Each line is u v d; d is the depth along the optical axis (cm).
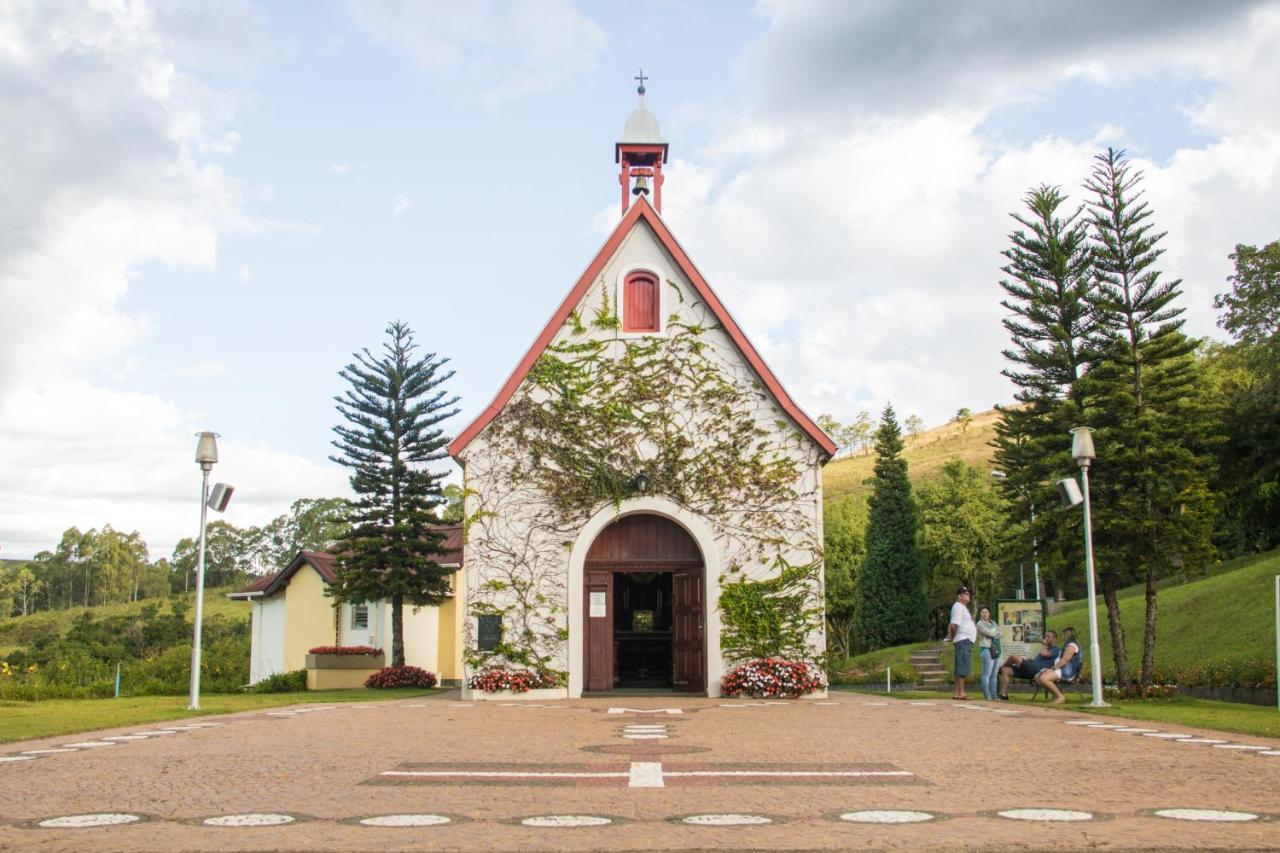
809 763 1028
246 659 3584
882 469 5578
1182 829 691
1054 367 2803
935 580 6022
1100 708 1808
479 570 2141
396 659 3139
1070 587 6122
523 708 1788
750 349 2194
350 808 772
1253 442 4159
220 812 755
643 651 2477
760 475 2166
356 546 3125
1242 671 2608
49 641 5662
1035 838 659
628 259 2250
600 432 2180
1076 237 2877
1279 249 4219
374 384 3188
